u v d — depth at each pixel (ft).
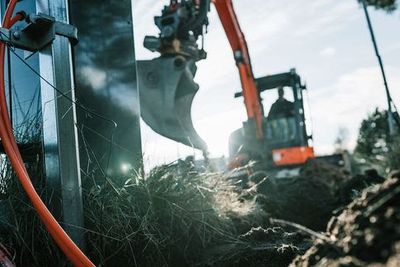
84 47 9.09
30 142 7.86
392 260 3.07
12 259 5.96
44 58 6.98
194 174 10.34
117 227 7.17
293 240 9.08
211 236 8.73
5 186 7.27
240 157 26.02
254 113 29.32
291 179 26.27
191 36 14.75
